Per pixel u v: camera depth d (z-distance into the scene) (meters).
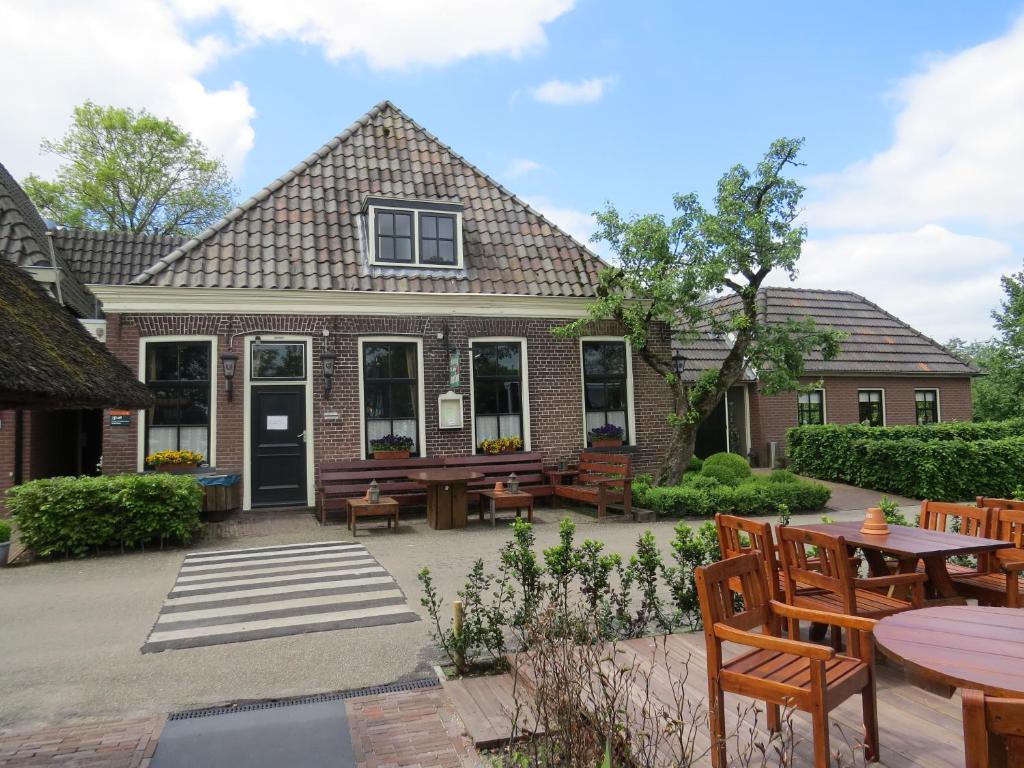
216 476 10.89
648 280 12.22
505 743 3.71
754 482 12.81
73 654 5.27
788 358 12.62
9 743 3.87
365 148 14.53
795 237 11.87
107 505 8.82
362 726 4.05
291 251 12.48
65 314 5.18
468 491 11.85
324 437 11.90
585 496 11.41
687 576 5.34
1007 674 2.37
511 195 14.99
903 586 4.82
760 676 3.17
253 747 3.81
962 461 13.55
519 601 6.52
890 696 3.96
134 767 3.60
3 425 11.65
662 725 3.59
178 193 31.53
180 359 11.54
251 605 6.51
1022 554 5.00
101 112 29.45
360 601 6.60
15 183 16.53
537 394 13.26
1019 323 21.94
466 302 12.81
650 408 14.07
